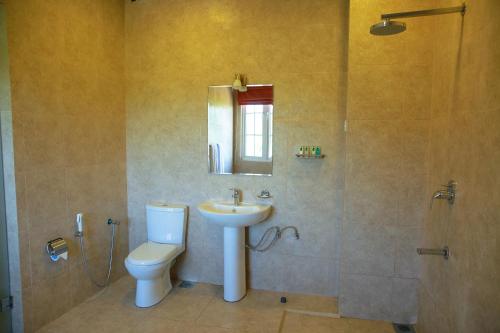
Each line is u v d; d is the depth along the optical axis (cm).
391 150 239
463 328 163
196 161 308
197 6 296
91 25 276
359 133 242
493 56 140
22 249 223
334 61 272
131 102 320
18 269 221
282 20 279
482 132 148
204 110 303
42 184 236
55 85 245
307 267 291
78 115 266
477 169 152
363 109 240
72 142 261
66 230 258
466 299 160
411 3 228
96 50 282
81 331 236
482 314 143
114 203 311
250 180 296
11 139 214
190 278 320
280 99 284
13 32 212
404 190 240
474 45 159
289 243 292
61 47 248
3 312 221
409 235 242
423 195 237
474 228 153
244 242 287
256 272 302
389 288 249
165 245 295
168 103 311
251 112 292
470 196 159
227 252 278
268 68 285
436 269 205
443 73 204
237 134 297
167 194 319
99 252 293
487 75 145
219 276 313
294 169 286
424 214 236
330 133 277
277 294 293
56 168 247
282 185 289
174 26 303
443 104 203
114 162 310
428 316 219
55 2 242
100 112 290
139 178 324
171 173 316
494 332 132
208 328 242
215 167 304
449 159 190
